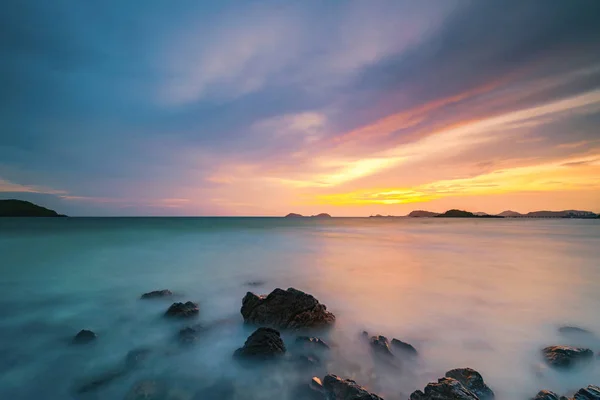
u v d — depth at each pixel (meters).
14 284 13.90
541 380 6.02
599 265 18.58
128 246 28.98
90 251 25.23
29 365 6.83
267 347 6.75
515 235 45.91
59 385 6.11
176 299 11.70
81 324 9.20
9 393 5.84
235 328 8.73
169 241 34.19
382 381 6.05
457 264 19.23
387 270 17.31
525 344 7.65
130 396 5.68
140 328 8.84
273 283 14.23
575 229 62.72
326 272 16.81
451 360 6.84
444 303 11.02
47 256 22.30
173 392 5.80
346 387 5.22
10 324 9.24
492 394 5.36
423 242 35.09
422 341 7.84
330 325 8.62
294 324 8.21
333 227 78.94
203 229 60.97
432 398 4.84
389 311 10.21
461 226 84.75
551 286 13.34
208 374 6.42
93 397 5.74
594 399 4.82
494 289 12.88
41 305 11.03
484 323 9.06
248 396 5.70
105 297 11.95
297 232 54.44
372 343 7.34
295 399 5.52
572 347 6.80
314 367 6.45
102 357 7.17
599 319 9.34
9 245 29.28
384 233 52.72
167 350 7.45
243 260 21.02
